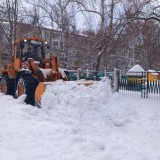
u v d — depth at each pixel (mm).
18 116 8984
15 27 25016
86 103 9492
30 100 11531
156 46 13766
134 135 7449
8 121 8336
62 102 9719
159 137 7301
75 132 7277
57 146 6234
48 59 13047
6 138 6766
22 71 12297
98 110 9445
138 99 12633
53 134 7117
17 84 12766
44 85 10375
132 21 13086
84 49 21781
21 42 13648
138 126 8336
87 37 19234
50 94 10055
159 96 13328
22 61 13547
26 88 11531
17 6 25266
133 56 27375
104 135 7254
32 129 7469
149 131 7828
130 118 9070
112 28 13406
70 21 22453
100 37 14719
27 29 25859
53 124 7992
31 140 6594
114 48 14117
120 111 9539
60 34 23531
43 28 25703
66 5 19156
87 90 10086
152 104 11297
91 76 17641
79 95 9805
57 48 24391
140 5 13055
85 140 6633
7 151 5891
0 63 31344
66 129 7449
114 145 6414
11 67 14617
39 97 10484
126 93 14961
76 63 24266
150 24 13266
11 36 25188
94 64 19047
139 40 14336
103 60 19641
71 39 23203
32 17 25141
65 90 10078
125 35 13297
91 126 8094
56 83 10516
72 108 9336
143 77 14125
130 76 15031
